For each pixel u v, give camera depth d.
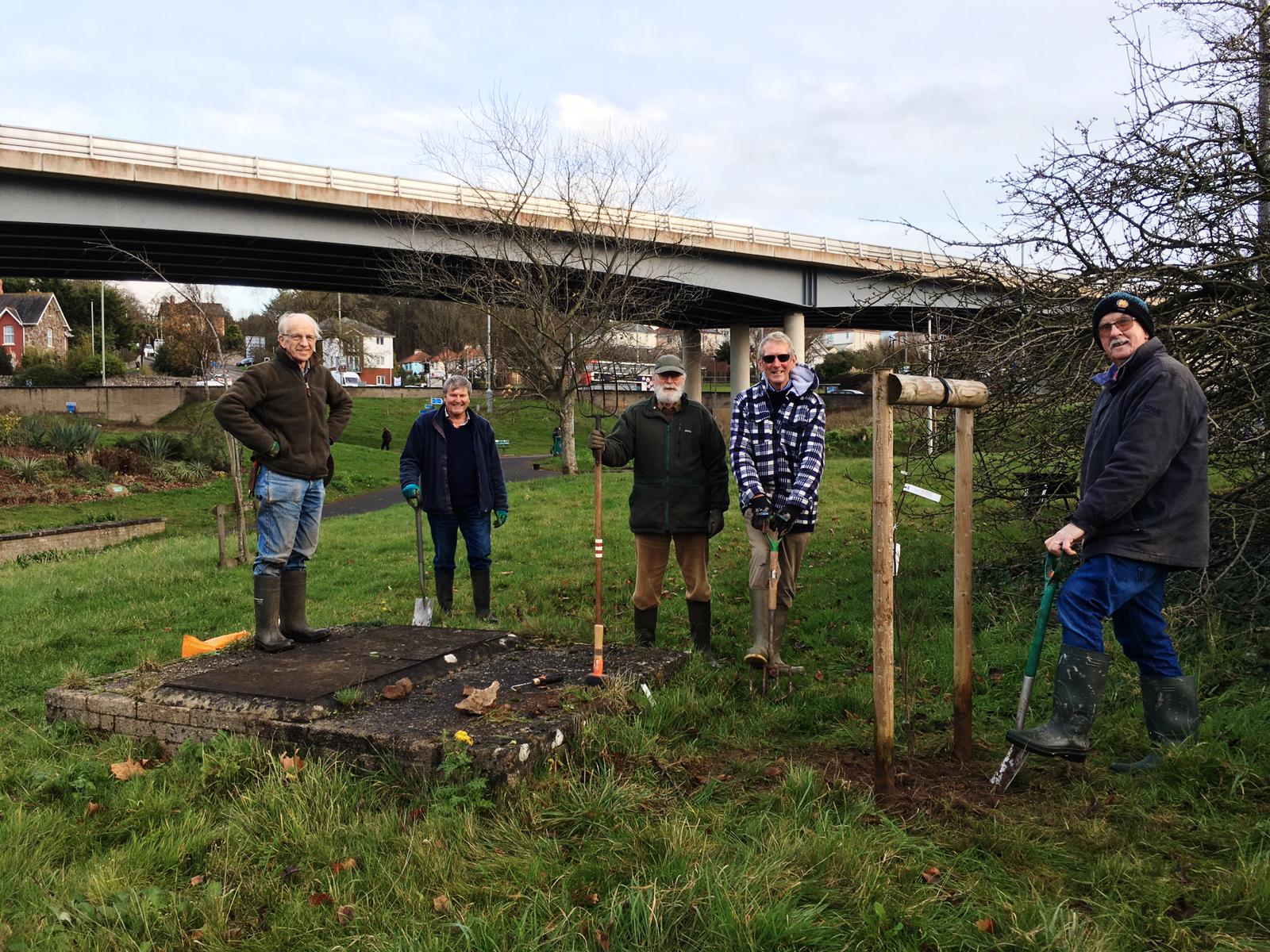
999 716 4.35
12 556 16.77
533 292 24.91
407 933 2.57
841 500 13.22
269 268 31.31
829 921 2.56
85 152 22.48
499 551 10.51
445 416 7.06
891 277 8.07
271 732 3.93
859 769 3.75
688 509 5.61
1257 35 5.50
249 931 2.68
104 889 2.81
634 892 2.63
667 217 28.73
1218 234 5.64
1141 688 3.96
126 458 29.12
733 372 40.97
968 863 2.93
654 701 4.39
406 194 25.45
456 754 3.48
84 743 4.32
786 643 5.95
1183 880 2.80
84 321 84.31
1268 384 5.44
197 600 8.78
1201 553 3.47
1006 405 6.23
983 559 7.36
